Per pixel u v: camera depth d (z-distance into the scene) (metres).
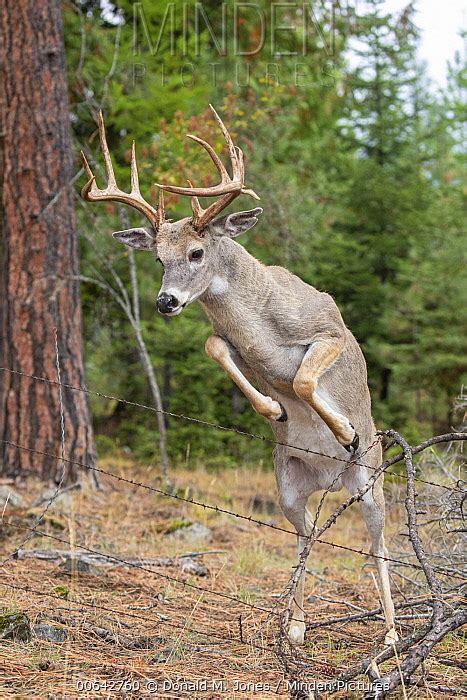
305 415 7.65
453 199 23.28
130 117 17.22
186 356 18.88
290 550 11.41
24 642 6.32
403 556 9.12
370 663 5.59
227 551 10.74
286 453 7.91
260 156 17.39
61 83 13.66
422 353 20.08
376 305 20.28
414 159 21.38
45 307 13.22
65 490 12.30
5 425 13.21
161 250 7.47
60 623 6.94
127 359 20.72
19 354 13.20
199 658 6.43
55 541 10.16
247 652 6.64
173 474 16.08
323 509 14.54
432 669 6.16
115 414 21.73
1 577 8.30
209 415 18.48
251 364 7.68
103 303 18.98
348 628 7.57
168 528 11.39
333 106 20.86
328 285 19.89
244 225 7.56
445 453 9.76
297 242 17.73
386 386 20.94
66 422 13.17
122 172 16.61
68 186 13.59
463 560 8.25
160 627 7.13
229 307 7.52
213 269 7.50
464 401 10.04
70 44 17.30
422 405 21.34
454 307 19.92
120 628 7.00
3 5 13.52
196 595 8.38
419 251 20.41
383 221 20.41
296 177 19.70
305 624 7.44
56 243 13.41
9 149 13.44
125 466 16.91
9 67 13.48
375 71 21.02
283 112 18.45
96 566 9.05
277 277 7.79
